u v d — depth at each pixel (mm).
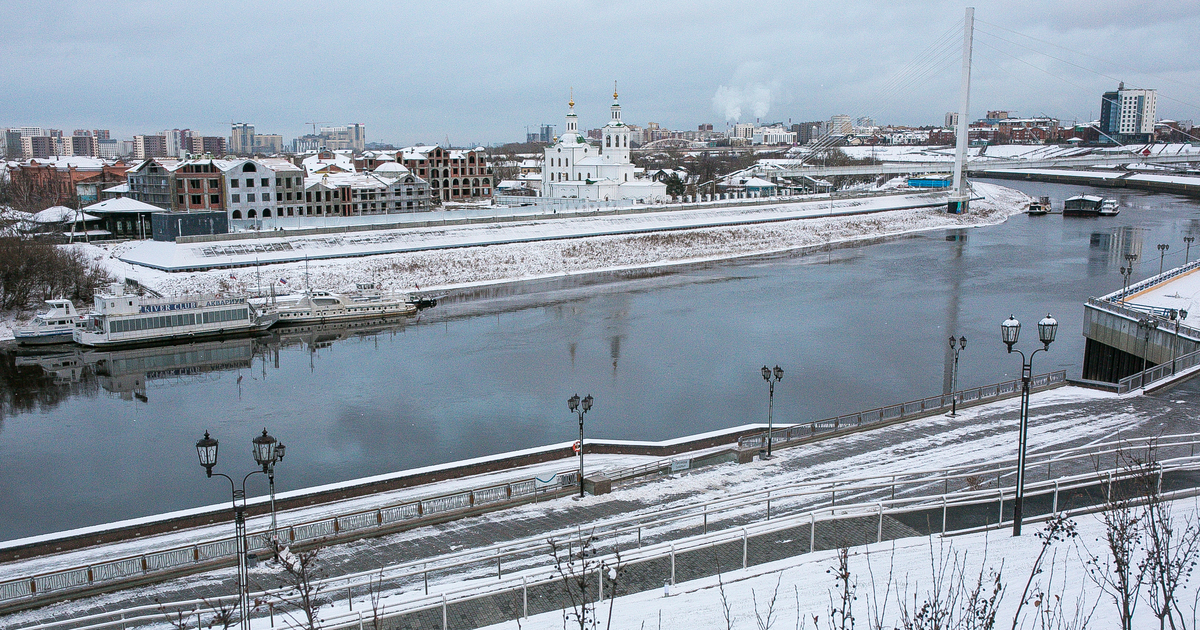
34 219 158250
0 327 106438
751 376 82812
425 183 192875
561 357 91375
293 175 174625
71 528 51844
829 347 94062
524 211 178750
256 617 33062
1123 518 28500
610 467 51656
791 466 51250
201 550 39406
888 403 73500
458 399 77125
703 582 32906
